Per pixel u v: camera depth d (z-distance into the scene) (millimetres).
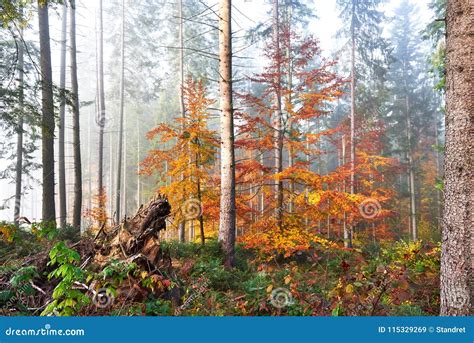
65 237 8602
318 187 11781
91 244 4922
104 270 3928
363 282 3529
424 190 28812
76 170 13531
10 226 5035
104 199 18531
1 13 8109
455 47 3555
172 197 12164
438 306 5027
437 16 15844
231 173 8859
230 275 6805
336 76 12367
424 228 24891
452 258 3459
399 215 26141
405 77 31672
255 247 11047
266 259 10438
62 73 19172
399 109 29609
